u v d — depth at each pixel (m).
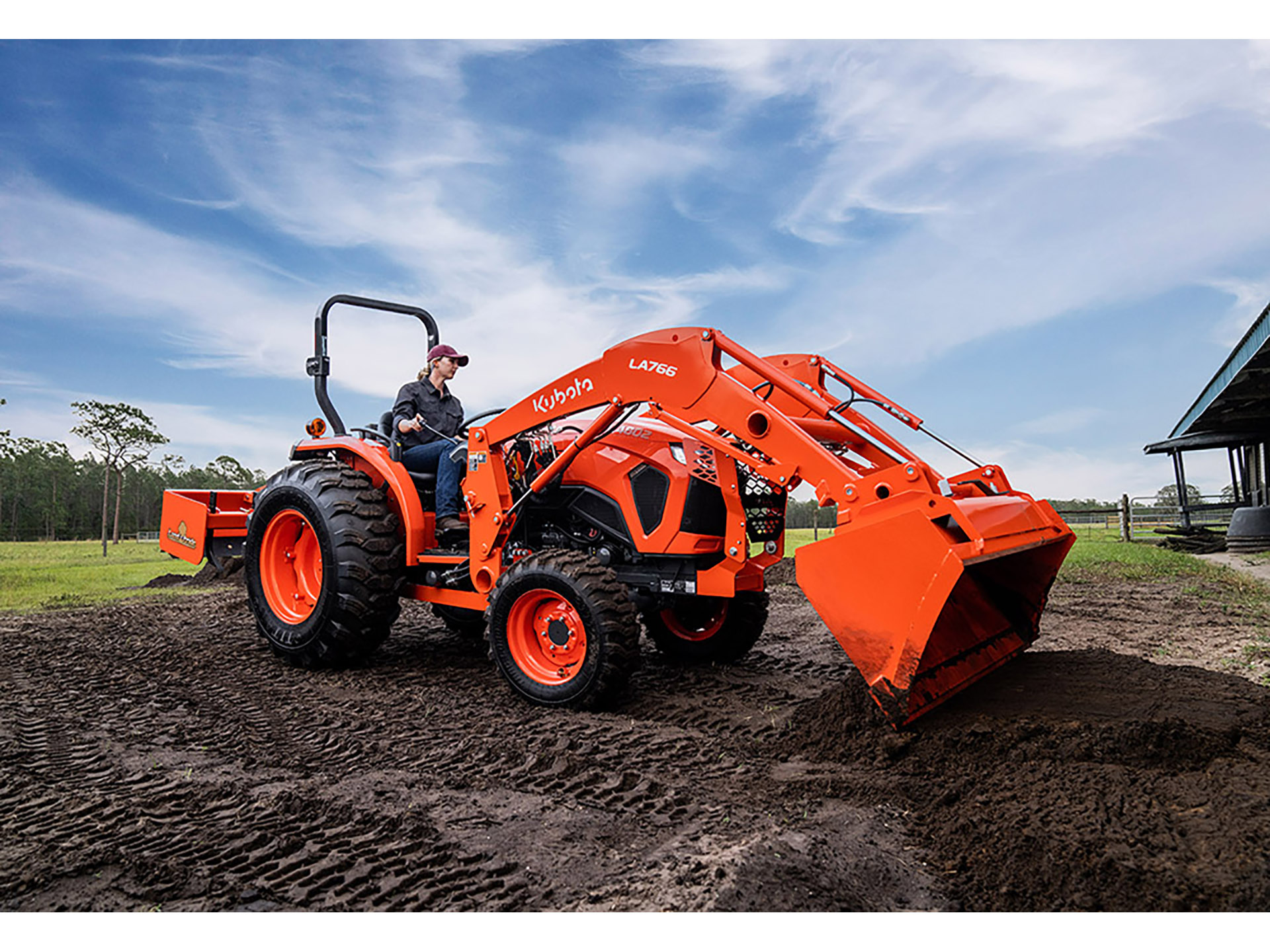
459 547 5.22
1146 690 3.66
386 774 3.26
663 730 3.79
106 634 6.57
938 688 3.48
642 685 4.64
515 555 4.82
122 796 3.03
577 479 4.84
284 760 3.46
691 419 4.00
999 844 2.41
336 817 2.80
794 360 4.69
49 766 3.39
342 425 5.79
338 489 5.11
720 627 5.13
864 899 2.19
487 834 2.65
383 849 2.55
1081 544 16.09
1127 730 3.00
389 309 5.93
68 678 5.01
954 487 3.97
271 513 5.46
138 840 2.64
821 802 2.86
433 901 2.22
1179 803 2.54
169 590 10.27
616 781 3.13
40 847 2.58
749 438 3.79
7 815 2.86
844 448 4.44
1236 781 2.65
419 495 5.55
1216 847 2.26
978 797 2.73
